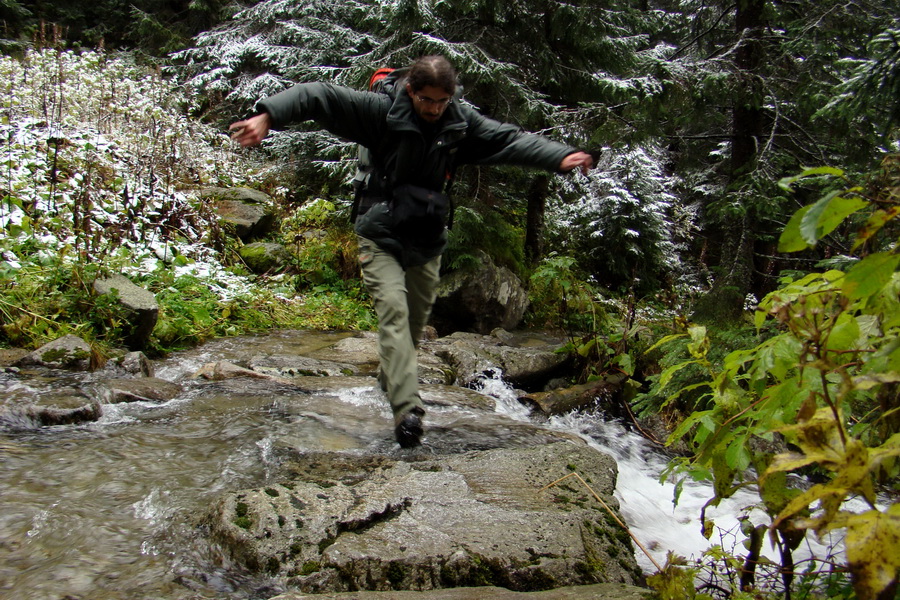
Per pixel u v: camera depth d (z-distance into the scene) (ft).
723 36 22.03
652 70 18.42
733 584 5.72
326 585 6.42
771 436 4.61
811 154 19.06
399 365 9.40
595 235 32.42
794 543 4.77
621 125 19.36
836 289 4.03
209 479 8.78
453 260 23.93
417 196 9.15
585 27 24.13
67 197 20.77
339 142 28.19
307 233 28.43
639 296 32.65
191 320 18.74
